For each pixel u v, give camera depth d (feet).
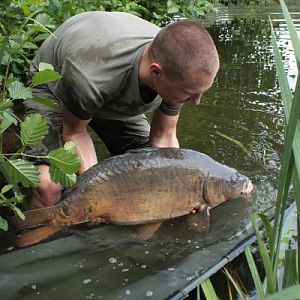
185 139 14.89
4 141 13.07
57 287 8.12
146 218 10.06
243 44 30.91
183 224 10.07
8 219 9.93
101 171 9.69
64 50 10.37
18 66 13.19
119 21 10.46
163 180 10.06
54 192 10.07
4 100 7.66
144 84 10.14
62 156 7.11
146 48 9.96
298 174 5.13
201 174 10.43
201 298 8.24
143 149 10.21
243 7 51.37
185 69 9.27
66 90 9.82
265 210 10.61
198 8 25.16
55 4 12.73
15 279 8.27
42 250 9.02
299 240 5.53
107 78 9.86
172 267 8.71
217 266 8.79
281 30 35.88
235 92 20.17
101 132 12.71
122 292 8.03
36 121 7.04
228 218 10.34
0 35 10.17
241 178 10.95
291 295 4.54
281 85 5.37
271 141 14.85
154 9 23.88
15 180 7.36
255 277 6.95
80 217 9.62
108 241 9.39
